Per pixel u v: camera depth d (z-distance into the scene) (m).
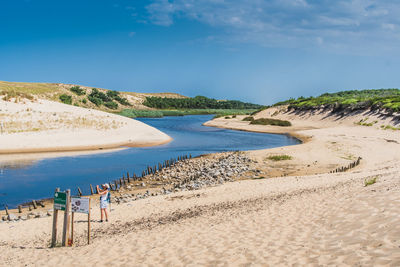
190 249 7.88
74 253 8.94
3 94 54.03
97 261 7.92
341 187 13.30
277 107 104.44
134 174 26.45
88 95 151.12
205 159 34.28
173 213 13.74
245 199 15.13
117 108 150.25
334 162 31.30
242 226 9.44
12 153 35.88
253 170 28.73
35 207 18.67
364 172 20.95
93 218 14.51
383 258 5.13
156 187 24.17
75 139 42.72
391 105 62.41
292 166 30.17
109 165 31.70
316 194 12.75
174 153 39.34
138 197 20.55
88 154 37.19
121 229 11.76
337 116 74.62
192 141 51.28
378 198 8.99
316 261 5.79
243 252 7.04
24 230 13.15
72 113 53.00
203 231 9.52
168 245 8.51
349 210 8.68
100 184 24.80
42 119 47.69
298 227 8.33
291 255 6.34
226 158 34.19
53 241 10.20
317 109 84.62
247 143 49.88
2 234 12.72
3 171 28.41
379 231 6.42
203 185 23.52
